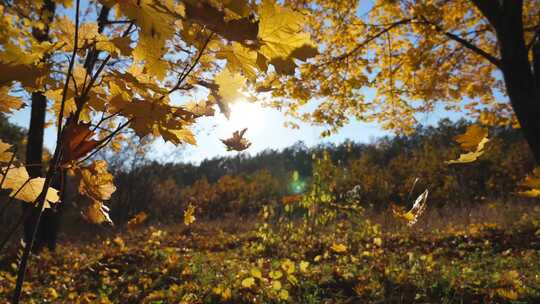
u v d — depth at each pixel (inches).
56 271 231.1
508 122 295.3
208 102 34.4
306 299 156.8
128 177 711.7
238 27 21.1
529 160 684.1
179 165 1366.9
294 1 257.8
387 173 792.9
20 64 26.4
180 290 168.6
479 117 306.8
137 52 25.2
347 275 185.5
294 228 355.3
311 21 267.6
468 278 174.2
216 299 158.9
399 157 860.6
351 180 737.6
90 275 228.5
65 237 488.1
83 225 525.7
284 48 23.6
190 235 463.8
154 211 779.4
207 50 26.6
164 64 26.1
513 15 230.5
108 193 35.9
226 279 188.4
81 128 27.7
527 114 225.3
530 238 290.8
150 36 23.0
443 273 179.3
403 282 168.9
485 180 665.6
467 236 313.4
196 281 193.9
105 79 29.2
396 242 317.1
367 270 198.2
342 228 380.5
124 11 22.2
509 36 231.6
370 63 277.7
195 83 28.9
